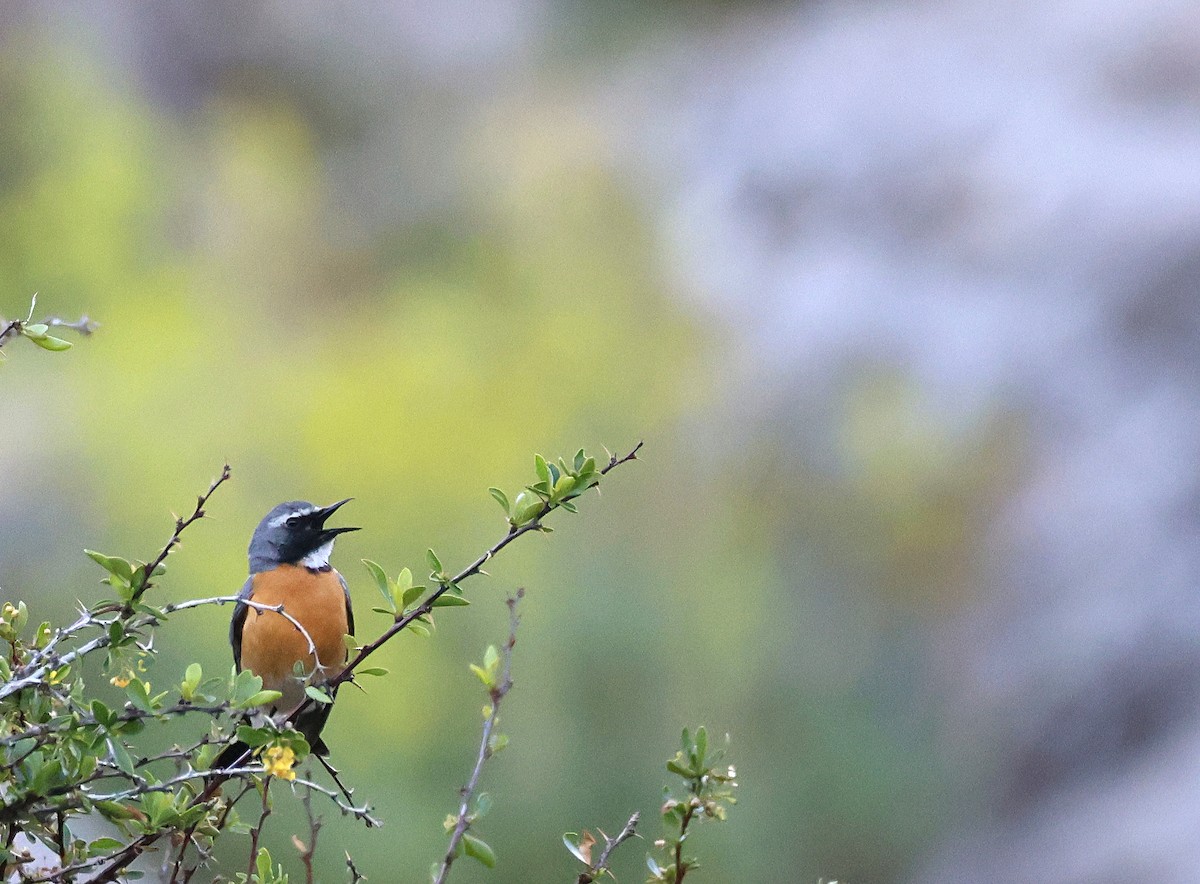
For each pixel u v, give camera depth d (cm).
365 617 1537
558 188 2495
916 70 2352
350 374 2083
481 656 1453
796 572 1833
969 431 1828
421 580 1692
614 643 1503
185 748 398
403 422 1983
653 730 1462
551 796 1357
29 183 2277
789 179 2341
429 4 2809
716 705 1550
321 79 2694
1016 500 1722
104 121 2342
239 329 2259
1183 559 1500
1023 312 1881
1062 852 1345
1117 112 2045
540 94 2723
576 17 2873
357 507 1875
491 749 368
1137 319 1770
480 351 2152
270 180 2486
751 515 1922
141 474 1862
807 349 2069
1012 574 1648
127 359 2064
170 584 1625
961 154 2138
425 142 2670
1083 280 1872
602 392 2116
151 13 2561
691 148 2541
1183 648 1438
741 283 2250
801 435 1986
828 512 1894
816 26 2670
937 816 1489
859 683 1658
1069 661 1506
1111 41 2130
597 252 2388
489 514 1834
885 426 1895
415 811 1299
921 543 1783
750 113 2503
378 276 2427
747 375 2102
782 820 1459
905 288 2045
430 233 2516
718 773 393
